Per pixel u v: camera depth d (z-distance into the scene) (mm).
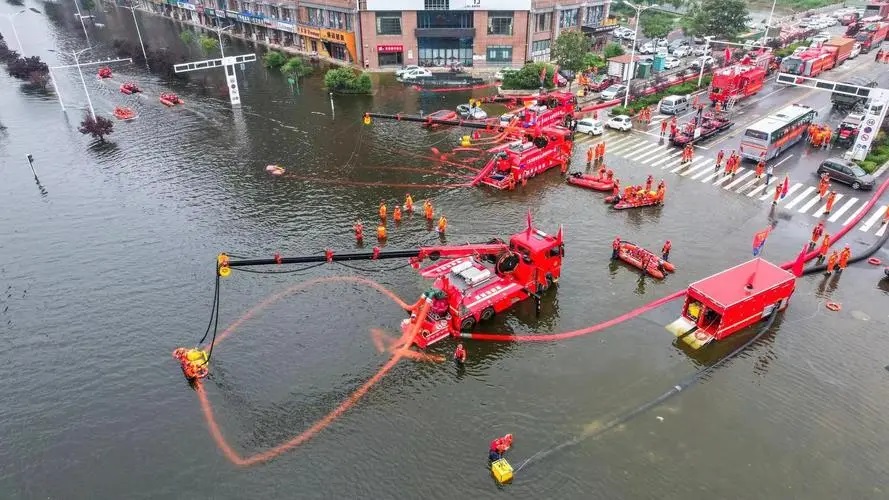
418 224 41969
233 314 31953
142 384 27219
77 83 84562
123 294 34125
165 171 52562
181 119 67938
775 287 29766
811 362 28000
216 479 22328
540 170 50438
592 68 82125
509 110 69125
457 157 55469
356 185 49219
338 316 31531
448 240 39469
